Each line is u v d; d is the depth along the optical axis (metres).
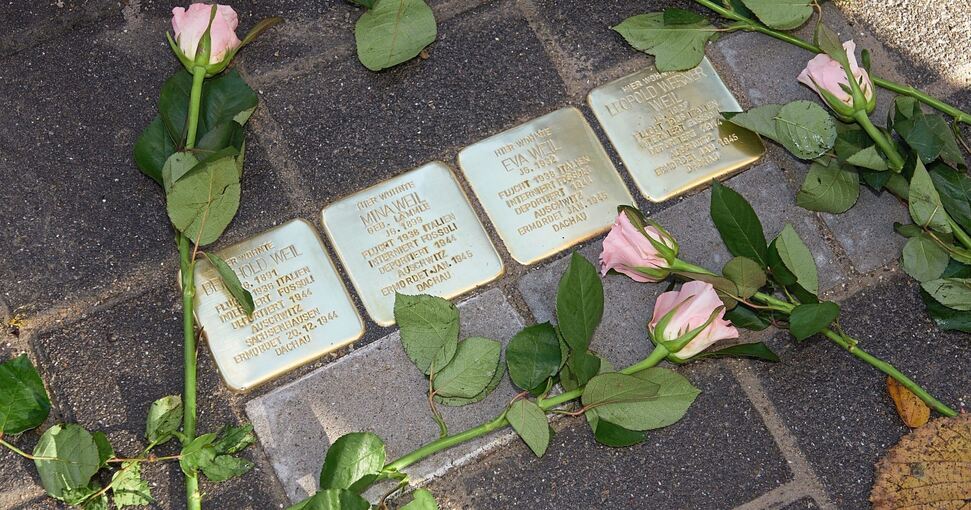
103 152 1.67
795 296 1.60
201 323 1.57
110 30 1.75
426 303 1.46
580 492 1.55
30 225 1.62
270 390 1.56
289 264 1.62
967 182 1.61
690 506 1.56
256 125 1.71
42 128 1.68
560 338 1.52
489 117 1.75
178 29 1.58
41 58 1.72
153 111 1.70
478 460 1.55
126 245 1.62
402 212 1.67
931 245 1.59
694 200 1.72
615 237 1.49
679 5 1.88
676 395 1.46
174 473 1.51
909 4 1.89
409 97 1.75
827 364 1.65
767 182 1.75
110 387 1.55
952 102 1.84
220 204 1.50
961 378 1.66
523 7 1.84
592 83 1.79
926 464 1.54
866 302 1.70
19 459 1.50
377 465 1.37
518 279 1.66
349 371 1.58
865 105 1.61
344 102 1.74
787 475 1.59
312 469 1.53
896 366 1.66
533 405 1.44
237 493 1.51
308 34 1.78
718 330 1.45
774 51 1.85
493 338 1.62
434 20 1.72
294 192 1.67
